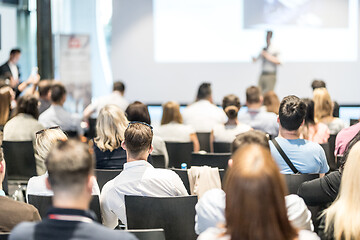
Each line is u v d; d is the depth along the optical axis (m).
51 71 9.93
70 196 1.65
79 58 10.27
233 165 1.59
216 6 12.48
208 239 1.66
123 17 12.67
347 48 12.37
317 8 12.29
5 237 2.23
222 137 5.20
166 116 5.51
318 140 4.82
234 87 12.59
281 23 12.38
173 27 12.62
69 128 6.29
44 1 9.81
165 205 2.78
